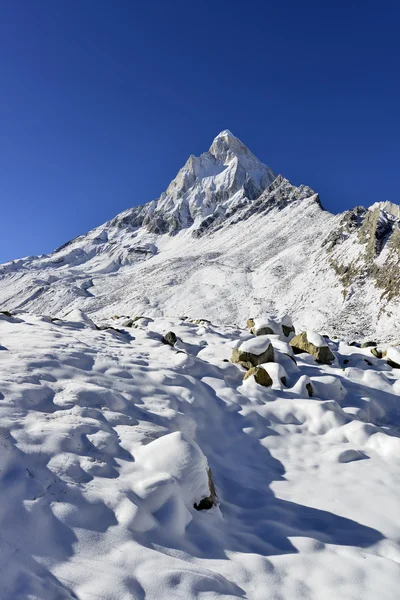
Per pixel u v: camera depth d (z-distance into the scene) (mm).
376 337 38344
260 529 4418
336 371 10320
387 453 6477
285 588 3369
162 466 4500
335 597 3324
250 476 5680
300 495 5223
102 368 7449
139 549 3350
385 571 3727
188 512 4109
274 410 7625
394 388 9727
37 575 2883
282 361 9938
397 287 43875
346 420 7430
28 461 4066
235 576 3410
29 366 6668
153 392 7035
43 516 3428
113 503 3773
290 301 60031
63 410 5500
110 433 5121
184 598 2951
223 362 9359
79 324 12289
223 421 6977
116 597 2828
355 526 4539
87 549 3252
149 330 12969
